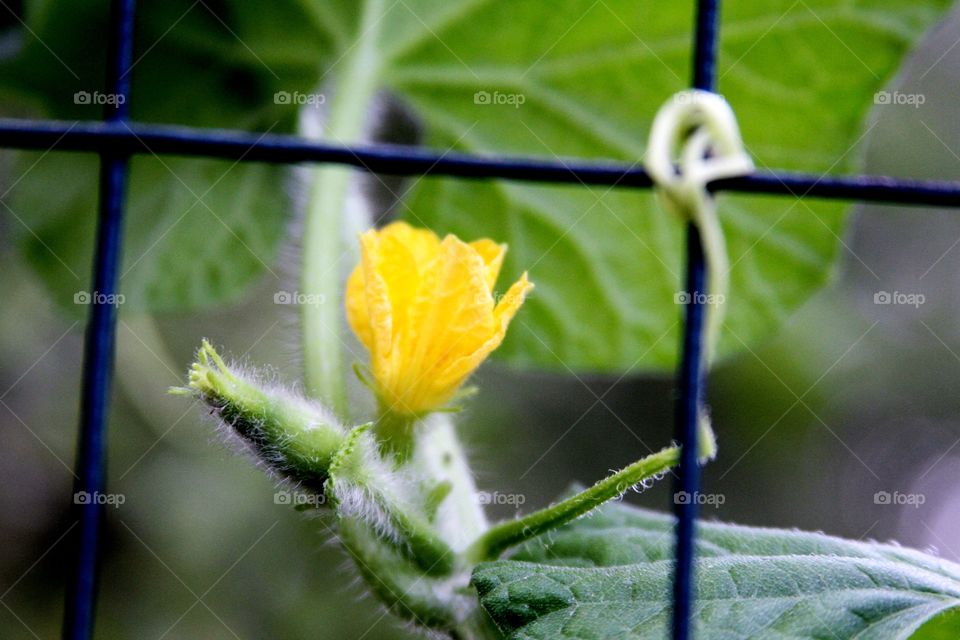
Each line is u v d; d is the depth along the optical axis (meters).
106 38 0.36
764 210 0.36
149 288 0.36
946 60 0.56
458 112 0.36
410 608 0.29
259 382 0.28
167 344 0.47
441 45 0.36
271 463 0.28
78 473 0.26
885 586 0.27
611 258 0.36
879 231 0.60
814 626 0.27
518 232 0.36
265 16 0.36
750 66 0.35
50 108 0.37
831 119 0.35
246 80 0.36
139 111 0.36
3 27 0.36
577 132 0.36
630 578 0.28
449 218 0.36
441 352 0.28
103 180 0.27
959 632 0.28
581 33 0.36
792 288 0.36
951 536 0.57
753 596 0.27
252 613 0.47
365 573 0.29
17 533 0.47
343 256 0.32
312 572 0.48
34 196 0.37
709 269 0.26
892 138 0.54
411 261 0.28
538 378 0.56
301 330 0.31
